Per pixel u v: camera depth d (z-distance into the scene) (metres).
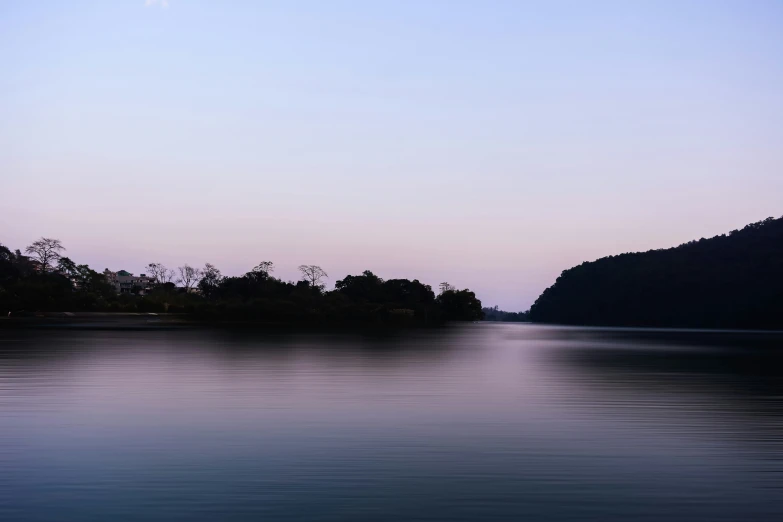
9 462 12.70
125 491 11.00
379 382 26.11
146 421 16.83
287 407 19.27
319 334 78.81
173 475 11.90
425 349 51.22
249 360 36.25
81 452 13.49
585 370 33.00
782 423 17.05
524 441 14.74
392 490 11.12
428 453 13.60
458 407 19.56
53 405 19.27
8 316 112.88
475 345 60.72
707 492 11.09
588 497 10.81
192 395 21.61
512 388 24.52
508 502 10.55
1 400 20.20
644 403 20.59
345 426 16.36
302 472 12.14
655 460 13.10
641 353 49.69
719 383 26.61
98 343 51.44
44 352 40.62
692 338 89.50
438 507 10.30
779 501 10.66
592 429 16.16
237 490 11.06
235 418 17.34
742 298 172.75
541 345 63.84
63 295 120.25
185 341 56.09
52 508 10.18
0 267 132.00
